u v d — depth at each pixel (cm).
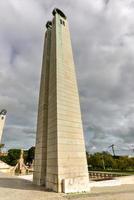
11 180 2491
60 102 1933
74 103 2084
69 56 2298
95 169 5769
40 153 2125
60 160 1709
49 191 1630
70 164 1767
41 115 2278
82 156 1902
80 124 2042
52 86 2108
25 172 4528
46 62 2475
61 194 1505
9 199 1281
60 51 2203
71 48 2402
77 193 1576
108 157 6259
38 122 2378
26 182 2288
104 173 3841
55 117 1878
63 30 2409
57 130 1797
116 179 2712
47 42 2608
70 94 2081
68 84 2109
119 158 6531
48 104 2191
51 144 1889
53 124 1908
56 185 1639
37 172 2122
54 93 2002
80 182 1706
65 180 1620
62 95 1986
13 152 6450
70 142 1853
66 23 2519
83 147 1958
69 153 1802
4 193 1510
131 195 1451
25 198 1323
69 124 1920
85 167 1872
